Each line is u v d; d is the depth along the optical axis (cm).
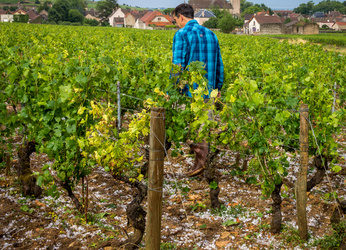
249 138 397
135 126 348
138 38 1959
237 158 562
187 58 471
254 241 380
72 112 376
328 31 10762
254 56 1066
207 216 430
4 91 431
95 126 360
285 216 431
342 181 530
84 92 390
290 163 591
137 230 353
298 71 658
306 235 380
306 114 359
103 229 392
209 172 429
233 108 381
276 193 388
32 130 415
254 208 449
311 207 453
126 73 552
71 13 12912
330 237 377
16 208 427
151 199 293
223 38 2366
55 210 430
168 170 559
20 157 447
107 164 349
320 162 450
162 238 382
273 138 414
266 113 378
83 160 368
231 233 394
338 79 735
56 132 369
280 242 379
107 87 510
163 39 1977
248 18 13888
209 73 481
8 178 501
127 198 470
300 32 10219
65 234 383
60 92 363
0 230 381
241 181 529
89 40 1493
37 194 455
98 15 15725
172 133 412
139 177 350
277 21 10331
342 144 678
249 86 371
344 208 387
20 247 356
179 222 416
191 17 498
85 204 400
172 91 416
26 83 418
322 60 1148
